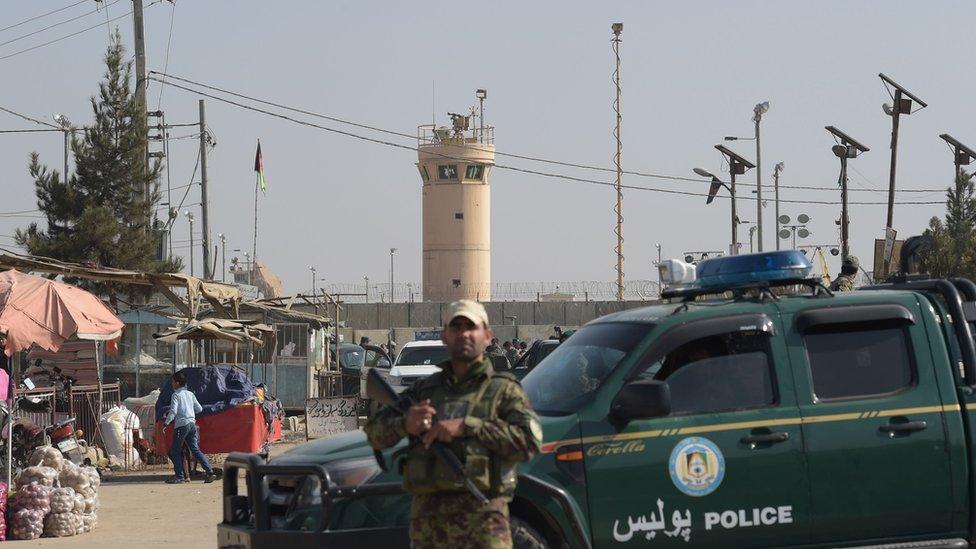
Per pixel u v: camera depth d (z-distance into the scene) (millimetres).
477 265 80188
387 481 7176
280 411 21781
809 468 7602
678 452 7406
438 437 5504
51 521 12867
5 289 17234
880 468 7707
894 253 31766
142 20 32969
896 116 31109
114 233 31609
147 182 33156
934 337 7984
